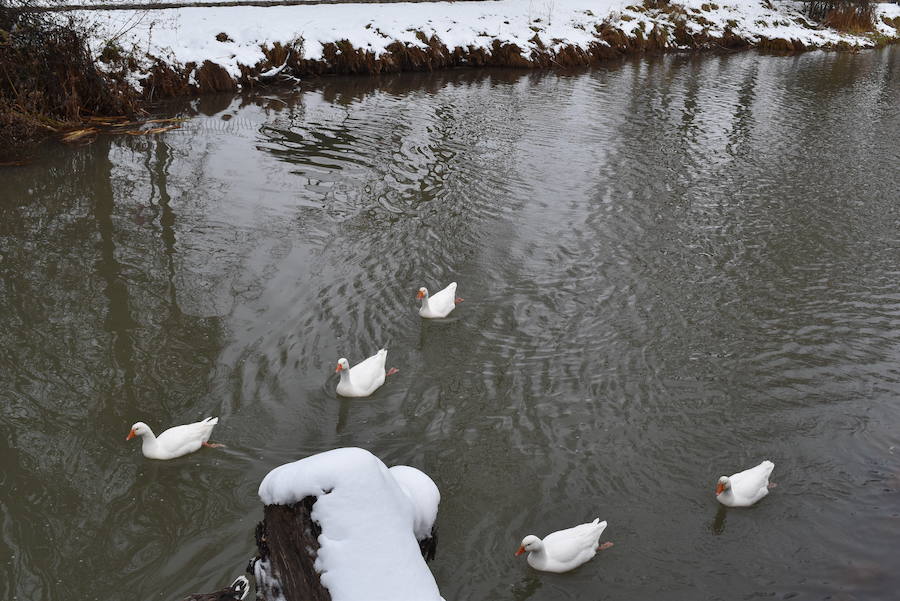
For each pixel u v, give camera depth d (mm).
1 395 10523
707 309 13773
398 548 3717
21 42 20453
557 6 38625
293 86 27328
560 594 8102
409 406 10953
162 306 12930
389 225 16500
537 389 11398
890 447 10430
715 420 10852
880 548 8773
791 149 23047
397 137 22281
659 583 8266
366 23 31141
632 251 15891
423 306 13094
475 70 31969
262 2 31594
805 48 41781
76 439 9859
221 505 8906
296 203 17312
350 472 3828
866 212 18469
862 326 13398
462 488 9453
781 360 12305
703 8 42812
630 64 35094
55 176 18172
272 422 10461
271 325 12648
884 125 26000
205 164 19344
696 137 23812
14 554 8031
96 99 22250
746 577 8375
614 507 9281
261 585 4508
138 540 8328
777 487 9703
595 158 21422
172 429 9773
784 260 15789
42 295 13031
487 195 18391
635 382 11633
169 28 26750
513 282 14461
